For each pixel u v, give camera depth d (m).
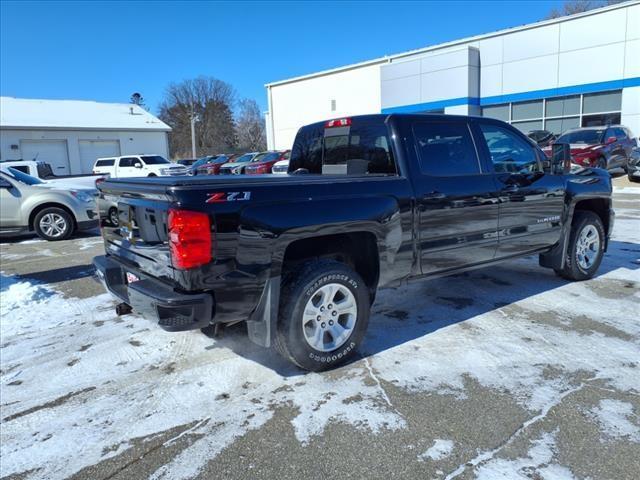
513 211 4.82
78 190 10.56
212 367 3.83
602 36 20.78
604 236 5.92
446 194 4.22
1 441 2.95
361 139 4.42
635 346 3.99
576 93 21.86
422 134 4.23
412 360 3.83
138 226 3.58
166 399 3.38
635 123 20.28
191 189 3.04
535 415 3.04
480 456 2.68
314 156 5.07
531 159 5.14
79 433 3.02
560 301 5.11
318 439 2.87
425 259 4.18
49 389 3.56
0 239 10.73
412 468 2.60
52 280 6.61
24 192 10.05
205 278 3.07
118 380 3.67
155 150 38.50
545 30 22.48
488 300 5.20
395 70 27.62
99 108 39.72
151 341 4.38
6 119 33.09
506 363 3.75
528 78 23.34
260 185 3.28
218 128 85.88
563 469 2.55
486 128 4.71
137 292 3.25
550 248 5.48
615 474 2.51
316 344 3.58
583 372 3.57
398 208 3.91
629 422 2.94
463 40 25.47
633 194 14.16
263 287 3.30
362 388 3.43
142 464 2.71
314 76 34.16
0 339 4.50
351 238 3.91
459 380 3.51
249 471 2.63
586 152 15.95
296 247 3.74
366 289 3.80
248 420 3.09
